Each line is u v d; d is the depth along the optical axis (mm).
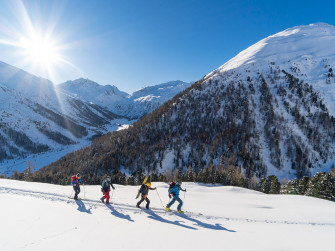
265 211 15172
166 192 23969
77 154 180125
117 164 138250
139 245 7426
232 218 12812
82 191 20438
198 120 174625
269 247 7684
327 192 46125
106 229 8930
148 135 170125
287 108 174000
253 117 166125
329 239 8688
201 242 8023
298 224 11984
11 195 15203
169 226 10000
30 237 7629
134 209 13266
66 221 9672
